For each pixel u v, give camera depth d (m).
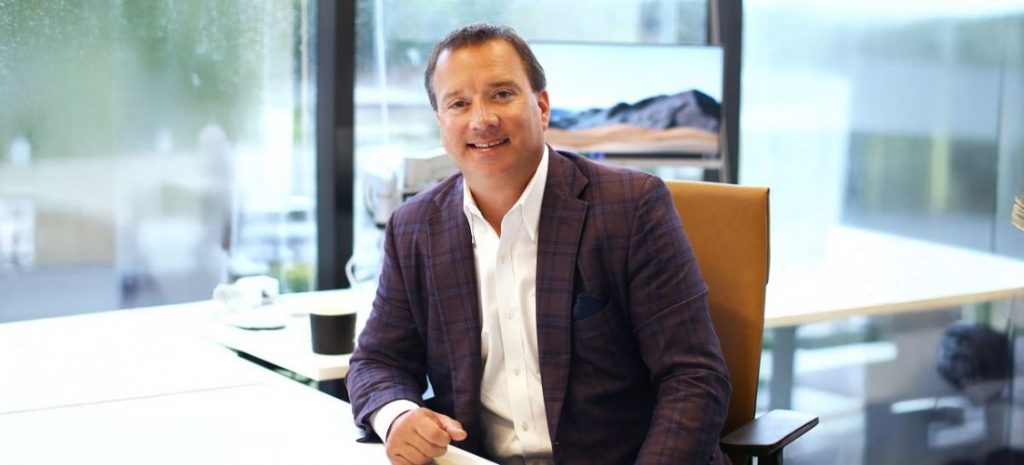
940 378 3.88
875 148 4.26
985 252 4.50
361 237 3.41
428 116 3.52
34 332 2.41
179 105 3.16
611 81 3.38
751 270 1.93
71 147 3.01
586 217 1.72
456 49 1.71
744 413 1.93
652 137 3.45
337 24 3.24
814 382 3.73
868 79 4.21
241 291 2.60
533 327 1.75
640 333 1.71
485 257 1.77
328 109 3.29
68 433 1.63
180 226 3.20
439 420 1.57
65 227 3.03
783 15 4.04
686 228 1.98
